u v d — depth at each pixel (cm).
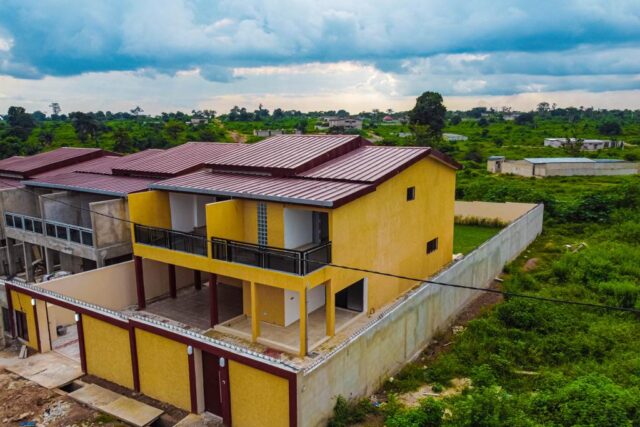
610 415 1070
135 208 1989
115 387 1511
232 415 1262
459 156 7919
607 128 11525
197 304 2117
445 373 1497
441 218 2422
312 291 1964
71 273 2361
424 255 2312
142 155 2831
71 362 1686
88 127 8538
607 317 1831
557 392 1209
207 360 1316
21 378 1583
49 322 1823
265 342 1723
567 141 8862
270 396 1170
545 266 2536
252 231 1861
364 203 1809
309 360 1598
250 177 2016
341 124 14500
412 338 1605
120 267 2062
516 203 3525
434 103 8862
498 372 1477
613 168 6294
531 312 1789
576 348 1569
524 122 15175
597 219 3416
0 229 2562
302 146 2288
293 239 1820
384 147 2252
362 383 1345
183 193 2105
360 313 1941
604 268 2312
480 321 1755
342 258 1733
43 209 2300
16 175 2825
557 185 5362
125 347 1474
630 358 1495
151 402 1416
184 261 1873
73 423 1323
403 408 1298
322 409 1191
